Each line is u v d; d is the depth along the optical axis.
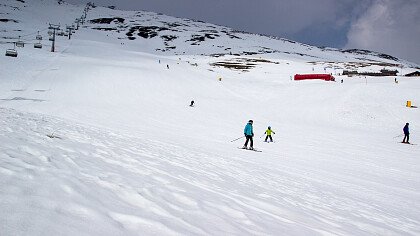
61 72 45.31
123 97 38.38
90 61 59.59
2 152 4.53
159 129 21.14
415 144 24.45
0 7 188.75
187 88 49.53
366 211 6.95
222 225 3.60
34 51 62.78
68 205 2.98
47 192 3.19
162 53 137.88
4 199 2.72
